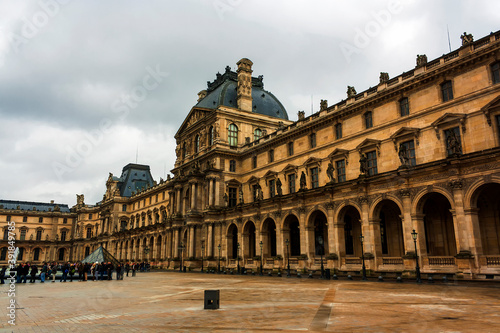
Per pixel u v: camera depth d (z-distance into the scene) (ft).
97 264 173.88
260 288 110.52
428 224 155.84
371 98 178.09
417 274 119.34
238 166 274.16
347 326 50.62
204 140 287.28
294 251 212.84
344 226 179.63
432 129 152.66
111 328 52.54
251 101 295.69
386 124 171.22
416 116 159.63
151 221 369.30
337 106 201.26
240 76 296.30
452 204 127.44
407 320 54.44
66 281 167.32
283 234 202.18
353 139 187.32
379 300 76.95
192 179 273.75
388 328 49.03
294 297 85.15
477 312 60.59
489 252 134.51
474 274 117.60
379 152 172.55
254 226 236.84
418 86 160.76
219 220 254.06
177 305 76.48
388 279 136.26
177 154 332.80
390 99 172.04
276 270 197.88
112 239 441.27
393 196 147.54
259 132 293.43
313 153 209.97
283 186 228.43
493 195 134.82
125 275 217.15
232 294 93.76
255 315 60.95
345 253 179.73
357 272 157.69
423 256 135.33
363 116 184.24
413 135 158.71
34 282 156.76
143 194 412.57
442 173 131.95
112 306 76.74
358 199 161.38
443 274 126.82
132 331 50.08
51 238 555.69
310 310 65.05
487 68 137.80
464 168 125.80
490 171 118.73
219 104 287.69
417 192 139.54
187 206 296.92
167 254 306.96
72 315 65.77
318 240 202.28
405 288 101.91
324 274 168.45
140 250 374.84
